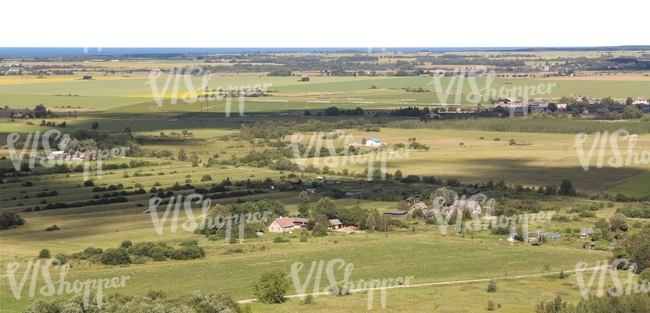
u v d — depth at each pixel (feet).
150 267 398.62
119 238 472.44
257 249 447.01
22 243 456.45
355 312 317.63
